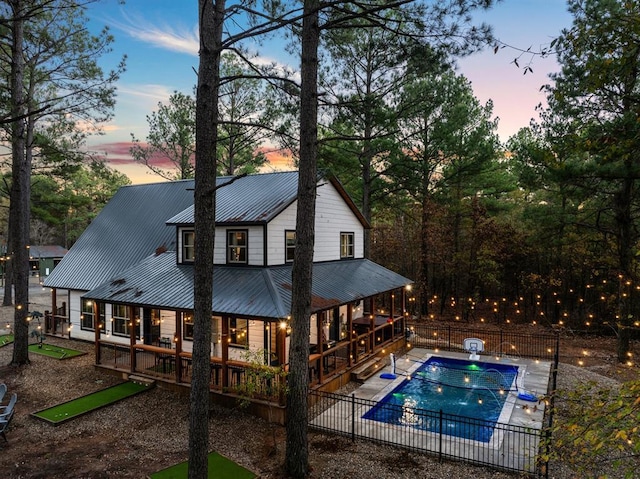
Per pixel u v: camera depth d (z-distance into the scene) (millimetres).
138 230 23109
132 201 25359
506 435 11672
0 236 57156
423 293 29156
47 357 18594
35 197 31594
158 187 25469
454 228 30375
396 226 34906
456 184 29141
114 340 20250
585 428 5094
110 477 9578
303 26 9812
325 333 19438
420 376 17234
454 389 15789
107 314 20438
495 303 28562
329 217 20453
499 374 17438
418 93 21766
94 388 15008
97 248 23250
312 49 9828
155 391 14812
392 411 13477
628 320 18688
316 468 10039
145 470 9859
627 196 18781
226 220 16875
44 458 10445
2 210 55125
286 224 17406
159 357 16125
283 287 14992
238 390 12633
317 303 14711
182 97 32812
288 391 9797
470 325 26891
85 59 22359
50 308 29750
